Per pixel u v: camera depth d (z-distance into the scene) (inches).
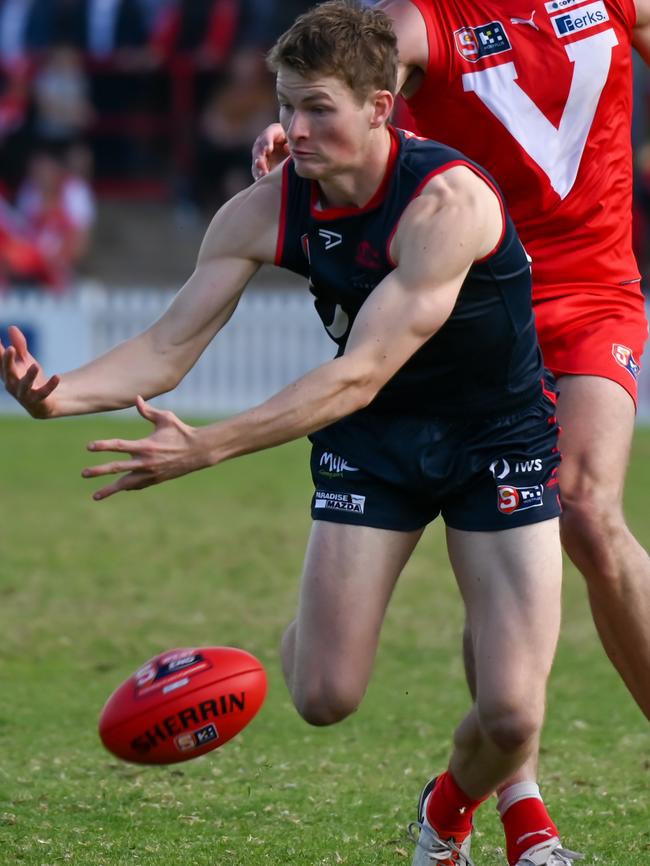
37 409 542.3
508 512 547.8
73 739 804.6
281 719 859.4
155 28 3363.7
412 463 554.3
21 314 2450.8
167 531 1449.3
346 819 667.4
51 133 3166.8
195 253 3312.0
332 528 562.6
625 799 698.8
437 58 675.4
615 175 694.5
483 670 533.0
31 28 3344.0
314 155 517.7
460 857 588.7
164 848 617.9
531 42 677.3
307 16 518.0
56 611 1125.7
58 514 1529.3
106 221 3408.0
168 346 571.5
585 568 620.4
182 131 3410.4
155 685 526.9
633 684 642.8
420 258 514.6
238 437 494.6
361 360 506.6
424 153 531.8
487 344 546.3
